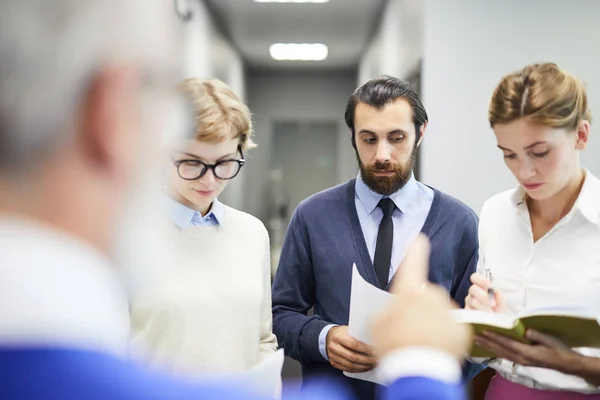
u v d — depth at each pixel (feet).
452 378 1.02
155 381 0.74
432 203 4.31
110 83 0.76
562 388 3.27
